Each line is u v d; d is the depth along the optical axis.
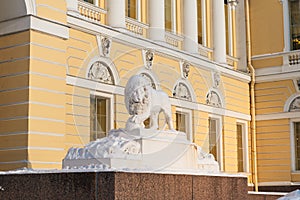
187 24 14.62
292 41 16.94
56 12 9.64
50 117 9.27
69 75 10.23
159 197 5.16
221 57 16.27
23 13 9.20
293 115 16.70
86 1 11.91
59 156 9.27
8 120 9.16
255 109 17.50
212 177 6.00
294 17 16.94
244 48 17.58
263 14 17.44
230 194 6.33
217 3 16.50
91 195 4.84
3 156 9.12
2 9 9.44
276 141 17.03
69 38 10.49
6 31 9.40
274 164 17.02
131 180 4.87
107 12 12.23
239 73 16.88
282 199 4.66
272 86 17.19
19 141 8.96
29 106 8.96
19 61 9.22
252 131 17.38
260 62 17.41
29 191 5.29
